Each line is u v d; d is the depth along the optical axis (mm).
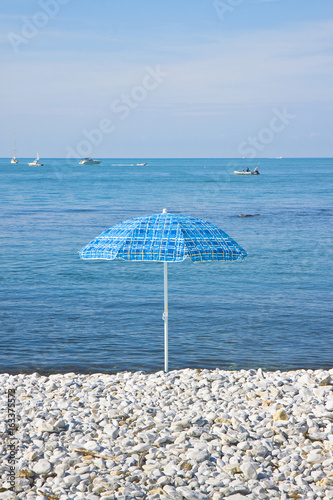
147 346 11891
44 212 47312
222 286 19641
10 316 14719
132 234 8008
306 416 6707
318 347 11953
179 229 8078
